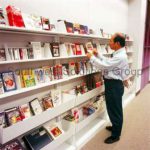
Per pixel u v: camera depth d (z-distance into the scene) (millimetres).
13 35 1785
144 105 4000
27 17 1723
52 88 2314
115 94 2385
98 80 2859
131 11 4484
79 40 2721
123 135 2678
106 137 2635
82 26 2469
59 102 2242
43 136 1969
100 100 2869
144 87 5930
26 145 1867
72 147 2293
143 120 3188
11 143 1686
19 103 1911
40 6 2006
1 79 1576
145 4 4652
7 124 1634
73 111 2404
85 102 2838
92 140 2559
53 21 2195
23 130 1661
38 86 1843
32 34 1943
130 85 4418
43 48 2025
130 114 3477
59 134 2074
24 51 1759
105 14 3412
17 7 1732
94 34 2750
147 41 5473
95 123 2932
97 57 2477
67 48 2268
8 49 1630
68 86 2576
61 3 2295
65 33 2053
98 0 3123
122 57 2291
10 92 1604
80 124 2371
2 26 1424
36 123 1792
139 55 4691
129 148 2346
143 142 2480
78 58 2707
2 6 1621
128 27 4613
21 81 1760
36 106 1950
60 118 2357
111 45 2428
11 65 1799
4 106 1766
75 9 2561
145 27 5066
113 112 2463
